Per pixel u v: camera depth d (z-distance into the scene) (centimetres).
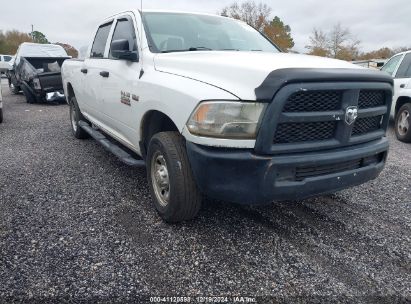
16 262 276
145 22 409
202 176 283
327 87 268
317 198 407
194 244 306
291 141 274
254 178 268
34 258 282
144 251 294
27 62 1212
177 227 332
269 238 318
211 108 270
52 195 404
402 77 761
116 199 394
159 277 263
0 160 536
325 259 289
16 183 440
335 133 288
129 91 384
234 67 283
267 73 262
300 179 280
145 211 365
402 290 255
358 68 303
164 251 295
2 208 369
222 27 452
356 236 326
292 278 265
